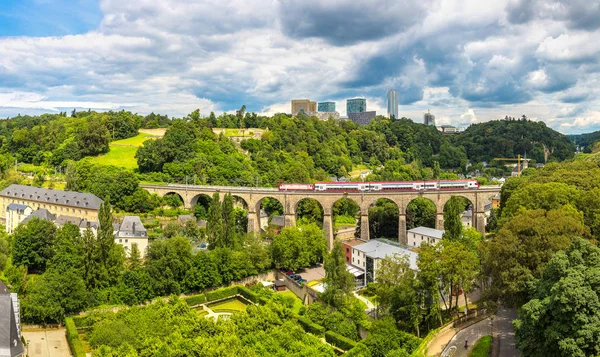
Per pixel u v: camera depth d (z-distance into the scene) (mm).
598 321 71750
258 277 169750
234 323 111938
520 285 100438
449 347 99938
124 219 183625
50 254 154375
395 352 94000
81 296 132625
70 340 116500
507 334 105438
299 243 174125
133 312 119188
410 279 114875
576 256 84438
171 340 100125
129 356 91812
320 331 121250
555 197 141375
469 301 131500
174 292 148000
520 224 108938
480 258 122688
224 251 161750
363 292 155250
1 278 140125
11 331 89562
